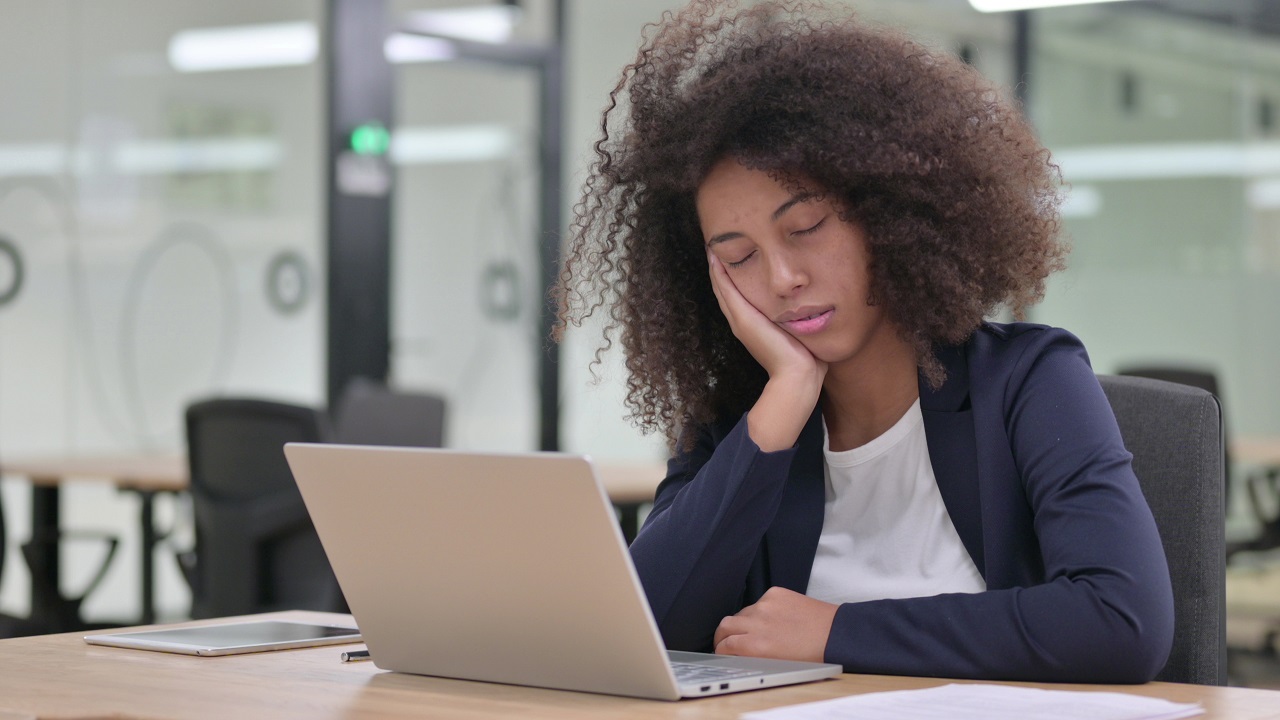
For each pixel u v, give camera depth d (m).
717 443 1.59
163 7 5.74
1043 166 1.55
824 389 1.48
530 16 6.66
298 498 3.54
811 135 1.34
